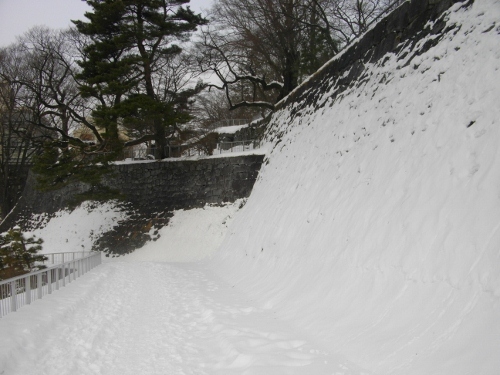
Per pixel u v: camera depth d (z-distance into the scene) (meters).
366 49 16.91
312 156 17.89
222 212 31.86
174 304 12.68
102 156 32.56
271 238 16.67
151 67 37.59
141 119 32.84
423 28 12.81
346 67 18.69
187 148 39.75
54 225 40.03
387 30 15.30
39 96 40.50
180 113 33.25
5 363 6.99
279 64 42.62
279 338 8.10
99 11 33.59
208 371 6.84
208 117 58.25
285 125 26.83
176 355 7.72
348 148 14.13
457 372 5.04
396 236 8.35
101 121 31.34
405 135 10.62
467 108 8.70
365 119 13.91
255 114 55.34
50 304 12.30
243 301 12.40
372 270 8.52
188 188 34.81
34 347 8.20
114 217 37.09
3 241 23.55
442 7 12.17
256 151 31.47
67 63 43.97
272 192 21.53
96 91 33.06
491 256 5.96
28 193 45.94
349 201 11.60
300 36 37.03
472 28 10.32
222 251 25.28
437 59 11.09
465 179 7.50
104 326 10.02
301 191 16.61
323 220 12.60
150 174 36.81
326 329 8.12
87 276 20.12
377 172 10.98
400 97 12.03
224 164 32.88
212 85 37.72
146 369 6.98
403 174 9.59
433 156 8.87
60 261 27.52
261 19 37.75
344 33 36.00
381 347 6.46
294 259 13.16
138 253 33.75
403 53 13.45
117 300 13.77
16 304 11.38
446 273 6.61
